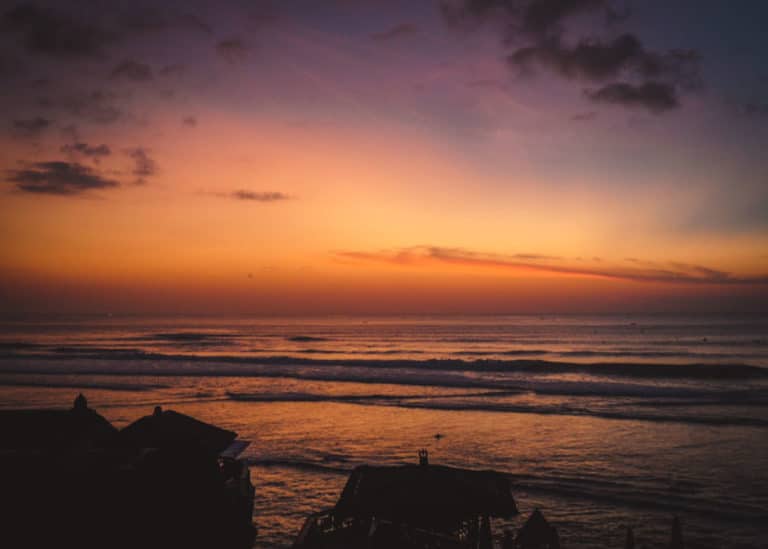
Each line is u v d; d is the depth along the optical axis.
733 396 42.88
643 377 55.38
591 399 42.03
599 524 17.88
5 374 57.34
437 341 123.12
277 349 100.69
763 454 25.75
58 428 14.98
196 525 12.78
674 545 13.24
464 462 24.70
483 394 44.75
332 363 65.94
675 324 195.12
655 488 21.09
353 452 26.41
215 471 13.77
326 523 13.61
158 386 48.84
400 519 11.96
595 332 150.75
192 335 145.00
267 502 19.97
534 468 23.80
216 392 45.50
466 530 13.40
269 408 38.22
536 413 36.31
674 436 29.56
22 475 12.82
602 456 25.62
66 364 65.38
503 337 135.38
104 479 12.78
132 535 12.33
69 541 12.03
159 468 13.20
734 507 19.05
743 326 175.88
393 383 51.03
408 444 28.00
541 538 12.91
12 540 11.86
